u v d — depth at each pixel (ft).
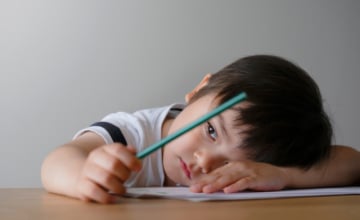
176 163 2.72
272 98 2.55
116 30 4.19
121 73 4.19
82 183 1.66
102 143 2.64
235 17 4.46
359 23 4.75
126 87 4.19
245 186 1.99
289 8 4.60
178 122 2.98
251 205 1.53
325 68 4.67
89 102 4.12
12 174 3.98
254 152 2.47
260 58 2.90
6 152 3.98
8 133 3.98
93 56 4.14
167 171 2.92
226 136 2.47
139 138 2.98
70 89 4.09
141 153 1.70
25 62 4.02
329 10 4.68
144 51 4.24
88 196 1.61
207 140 2.53
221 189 1.97
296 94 2.64
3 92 3.98
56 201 1.67
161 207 1.46
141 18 4.24
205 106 2.74
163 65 4.28
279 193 1.92
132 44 4.22
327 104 4.67
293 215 1.28
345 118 4.71
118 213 1.31
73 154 2.12
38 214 1.30
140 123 3.08
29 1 4.04
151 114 3.30
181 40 4.32
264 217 1.23
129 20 4.22
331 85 4.69
